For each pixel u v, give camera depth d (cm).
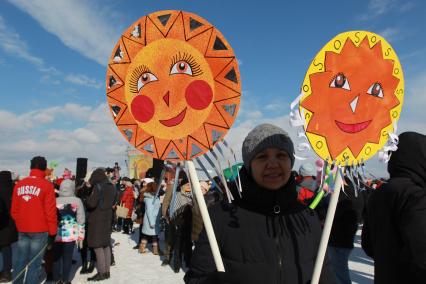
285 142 154
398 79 193
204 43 175
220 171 167
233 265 146
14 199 430
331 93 181
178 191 566
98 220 541
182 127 176
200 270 149
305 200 401
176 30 176
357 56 186
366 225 228
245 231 149
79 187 668
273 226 150
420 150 186
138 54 176
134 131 175
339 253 377
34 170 439
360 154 182
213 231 150
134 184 1152
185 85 176
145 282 538
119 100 175
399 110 192
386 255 183
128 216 1045
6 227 516
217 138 172
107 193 545
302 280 145
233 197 161
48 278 533
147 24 177
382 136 188
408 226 167
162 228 761
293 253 148
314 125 176
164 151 176
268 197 152
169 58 176
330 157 177
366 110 185
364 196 374
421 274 161
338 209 372
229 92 173
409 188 175
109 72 175
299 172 468
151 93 177
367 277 548
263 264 144
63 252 510
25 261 423
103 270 544
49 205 435
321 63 181
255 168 154
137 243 886
